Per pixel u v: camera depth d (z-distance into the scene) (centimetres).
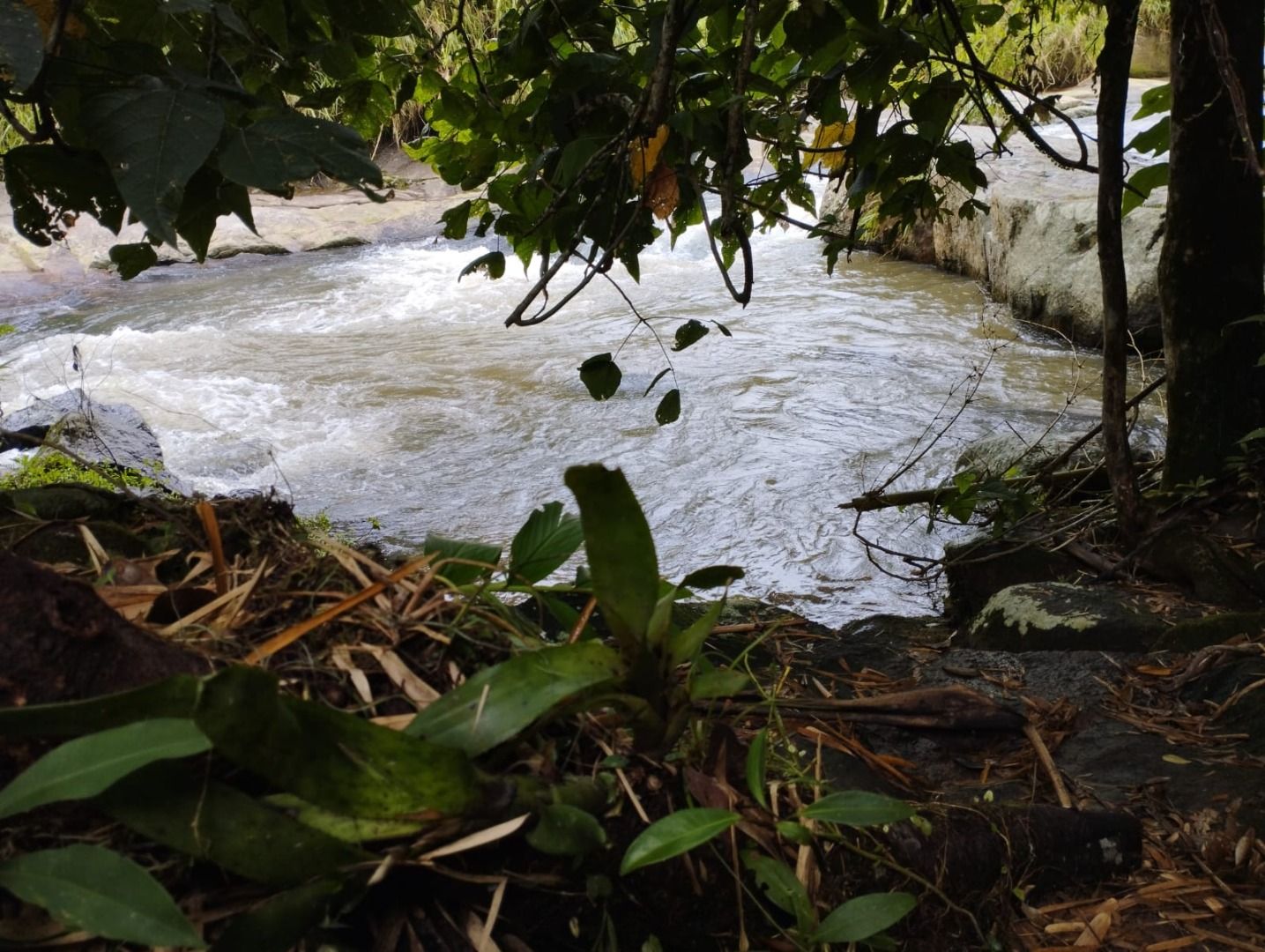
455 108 302
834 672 284
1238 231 371
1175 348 390
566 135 276
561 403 794
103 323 1070
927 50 304
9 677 119
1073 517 446
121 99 127
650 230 284
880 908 148
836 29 271
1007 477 466
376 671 147
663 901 149
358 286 1184
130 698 113
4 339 1016
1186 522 383
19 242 1249
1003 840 184
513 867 139
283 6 226
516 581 173
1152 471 464
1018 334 925
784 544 564
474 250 1334
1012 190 1001
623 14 300
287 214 1416
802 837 153
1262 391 385
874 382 809
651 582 142
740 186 288
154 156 125
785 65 333
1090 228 904
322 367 906
